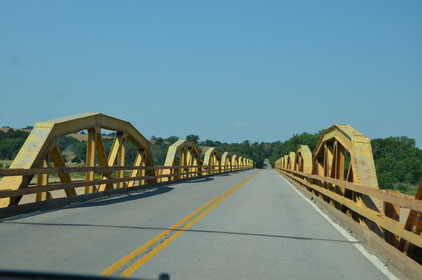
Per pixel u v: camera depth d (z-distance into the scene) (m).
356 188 8.77
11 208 9.94
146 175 22.69
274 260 6.07
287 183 31.39
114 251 6.34
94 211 11.15
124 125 18.31
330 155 15.37
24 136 133.62
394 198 6.19
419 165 115.00
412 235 5.41
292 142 192.38
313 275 5.30
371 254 6.64
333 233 8.59
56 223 8.91
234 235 8.01
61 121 12.52
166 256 6.11
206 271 5.33
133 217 10.12
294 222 10.09
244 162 95.06
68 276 1.59
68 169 12.28
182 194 17.83
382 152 133.25
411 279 5.16
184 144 30.78
